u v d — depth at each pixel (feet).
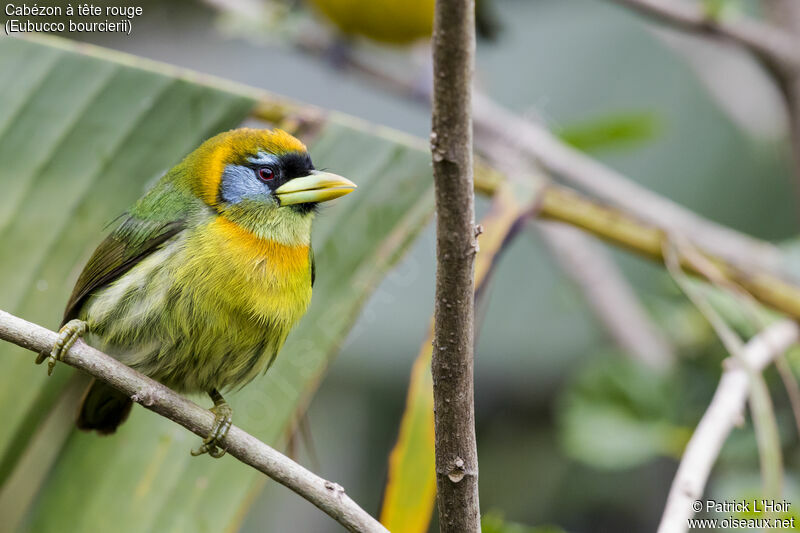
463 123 16.58
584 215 30.07
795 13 37.70
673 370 37.93
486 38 51.98
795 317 31.09
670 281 39.27
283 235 25.66
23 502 34.78
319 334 27.22
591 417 36.42
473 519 18.90
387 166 28.12
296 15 48.19
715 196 50.62
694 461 23.09
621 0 37.63
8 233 26.07
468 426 18.40
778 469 24.66
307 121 28.40
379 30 47.65
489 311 50.21
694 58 48.91
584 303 44.78
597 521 43.55
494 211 28.50
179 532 25.17
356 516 19.60
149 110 27.04
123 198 26.68
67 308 25.25
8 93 26.40
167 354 24.79
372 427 48.39
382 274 27.50
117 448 25.94
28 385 25.96
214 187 25.59
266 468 20.01
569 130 36.68
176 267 24.63
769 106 48.96
